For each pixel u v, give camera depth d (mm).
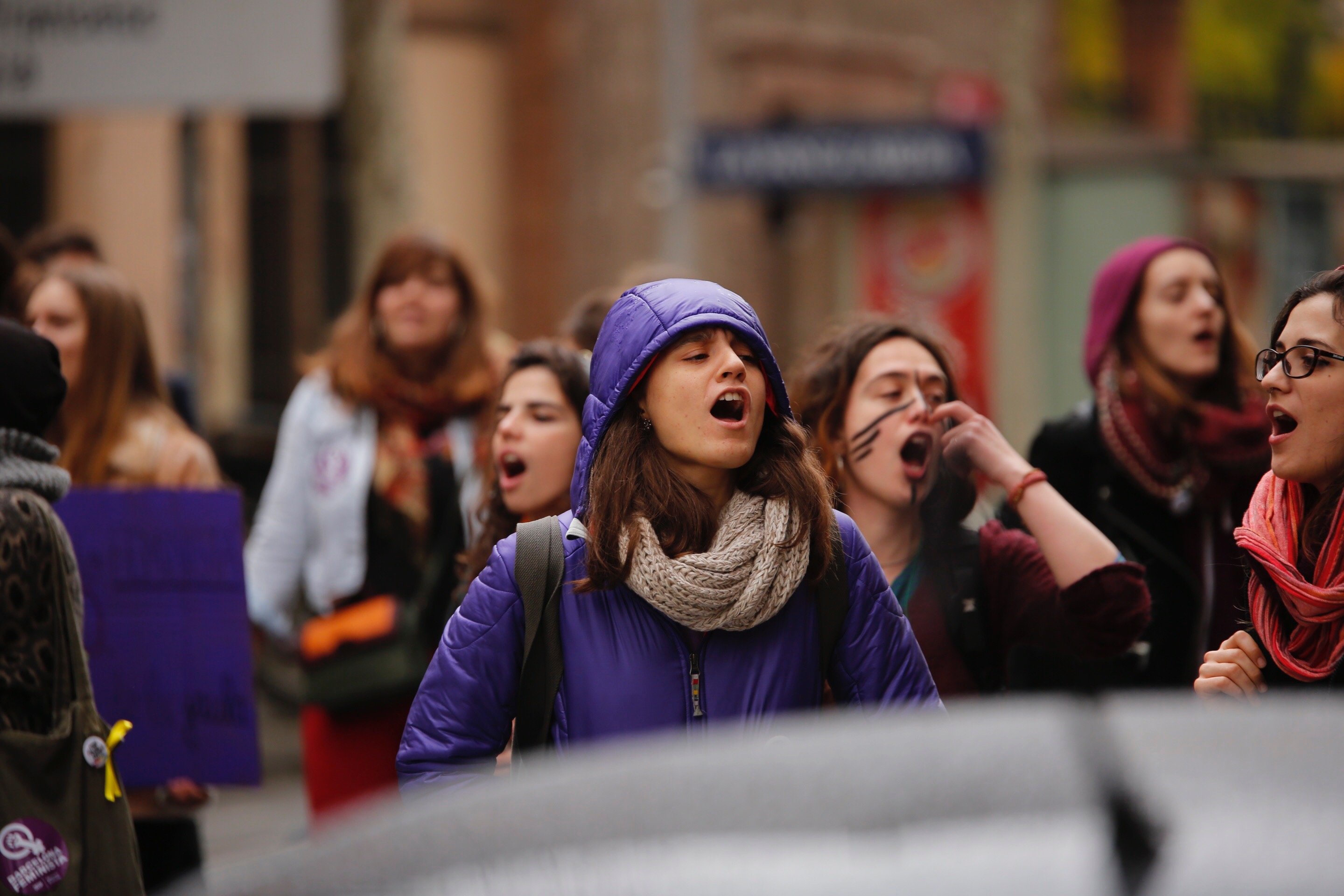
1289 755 4574
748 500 8602
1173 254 13234
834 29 56344
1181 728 4766
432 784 8484
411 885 4605
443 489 15367
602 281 52438
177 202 37750
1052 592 10609
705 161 36656
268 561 15930
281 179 40750
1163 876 4055
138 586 13008
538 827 4707
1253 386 13188
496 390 14164
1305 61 65812
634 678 8398
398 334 15695
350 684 14359
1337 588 8492
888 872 4207
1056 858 4172
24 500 9766
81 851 9508
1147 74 63844
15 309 15227
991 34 61281
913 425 11008
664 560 8258
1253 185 45969
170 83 19812
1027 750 4621
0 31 19938
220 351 39375
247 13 19766
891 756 4715
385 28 36812
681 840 4477
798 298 49781
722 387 8492
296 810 24500
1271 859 4070
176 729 12945
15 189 36531
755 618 8367
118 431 13773
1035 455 13164
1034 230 43719
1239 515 12578
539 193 53125
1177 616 12336
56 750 9484
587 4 52438
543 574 8609
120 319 13867
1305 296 8938
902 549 11188
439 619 15008
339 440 15672
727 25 53500
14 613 9531
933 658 10805
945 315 43688
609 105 52281
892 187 36125
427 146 51312
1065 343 43875
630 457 8602
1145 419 12719
